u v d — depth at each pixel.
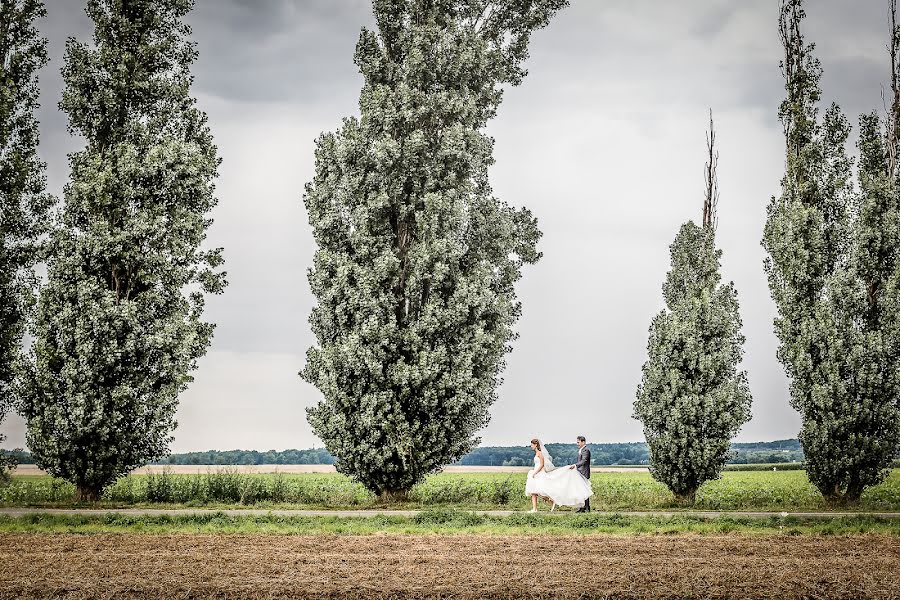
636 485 53.56
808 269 33.34
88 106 30.73
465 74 33.41
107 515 23.02
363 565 16.12
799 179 35.06
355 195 32.19
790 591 13.99
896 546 19.08
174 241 30.25
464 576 15.07
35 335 28.89
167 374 29.94
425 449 30.83
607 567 16.05
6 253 29.39
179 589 13.77
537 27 36.62
